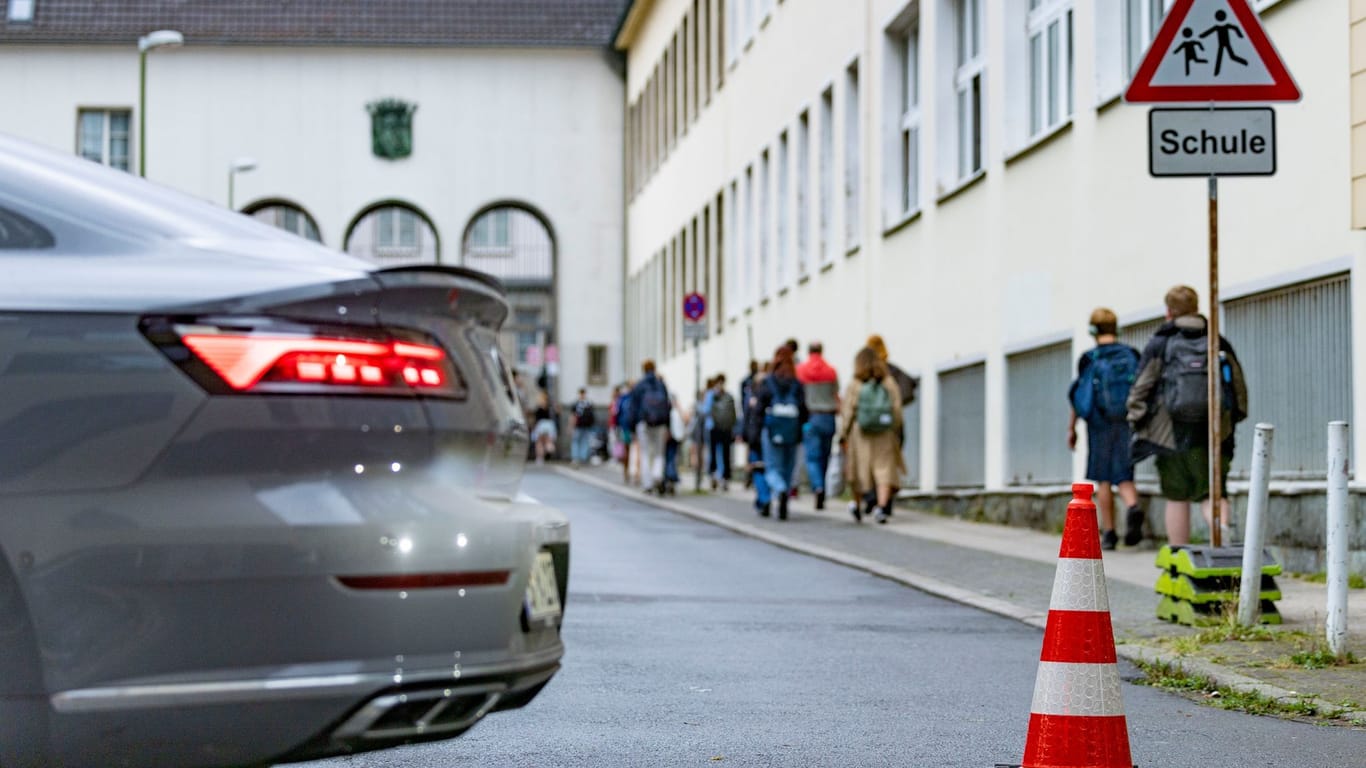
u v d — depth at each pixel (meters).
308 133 82.00
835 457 41.41
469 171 82.38
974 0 34.12
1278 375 21.45
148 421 6.32
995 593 19.66
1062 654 8.74
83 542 6.26
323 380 6.48
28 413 6.31
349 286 6.61
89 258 6.68
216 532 6.29
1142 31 25.95
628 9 76.38
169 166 81.31
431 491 6.64
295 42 81.31
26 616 6.27
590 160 82.94
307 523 6.34
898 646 15.50
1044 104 30.16
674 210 69.50
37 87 80.88
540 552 7.14
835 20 43.38
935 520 32.03
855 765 9.95
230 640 6.30
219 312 6.45
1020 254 30.16
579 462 69.44
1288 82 15.08
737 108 56.69
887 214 39.06
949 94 34.97
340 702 6.36
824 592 20.31
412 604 6.46
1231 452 20.00
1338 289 20.11
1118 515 25.47
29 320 6.38
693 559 24.81
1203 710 12.12
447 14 82.56
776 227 50.84
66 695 6.25
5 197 6.77
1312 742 10.84
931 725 11.34
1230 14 15.08
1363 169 19.05
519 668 6.79
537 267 84.94
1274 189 21.34
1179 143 15.23
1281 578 19.69
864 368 31.20
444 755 10.06
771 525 31.23
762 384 33.25
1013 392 30.83
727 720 11.44
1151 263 24.81
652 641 15.58
